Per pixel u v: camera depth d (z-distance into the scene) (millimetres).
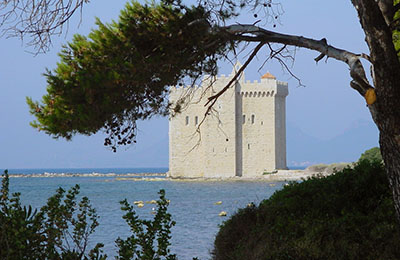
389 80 13602
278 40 15938
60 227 14062
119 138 15750
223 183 144250
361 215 19688
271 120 158625
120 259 14281
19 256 12734
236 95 157500
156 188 132625
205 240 38000
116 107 14953
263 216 22547
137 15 16031
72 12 12953
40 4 12711
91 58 15336
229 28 15875
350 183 22828
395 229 17562
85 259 13922
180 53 15688
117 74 14648
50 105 14930
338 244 17422
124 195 107500
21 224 12953
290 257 17219
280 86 160875
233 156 156875
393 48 13602
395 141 13672
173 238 39375
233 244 23000
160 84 15828
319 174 25844
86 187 145125
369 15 13539
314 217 20594
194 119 159250
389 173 13922
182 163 161375
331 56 15094
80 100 14773
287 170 156000
